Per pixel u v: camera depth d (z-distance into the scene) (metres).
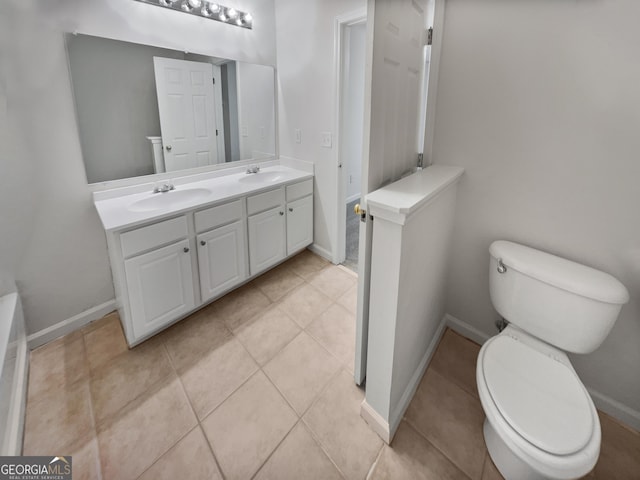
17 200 1.58
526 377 1.10
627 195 1.16
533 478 1.05
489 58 1.38
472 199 1.59
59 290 1.80
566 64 1.19
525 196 1.41
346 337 1.86
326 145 2.44
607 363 1.33
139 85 1.92
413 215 1.05
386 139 1.20
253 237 2.22
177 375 1.58
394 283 1.07
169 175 2.17
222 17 2.20
